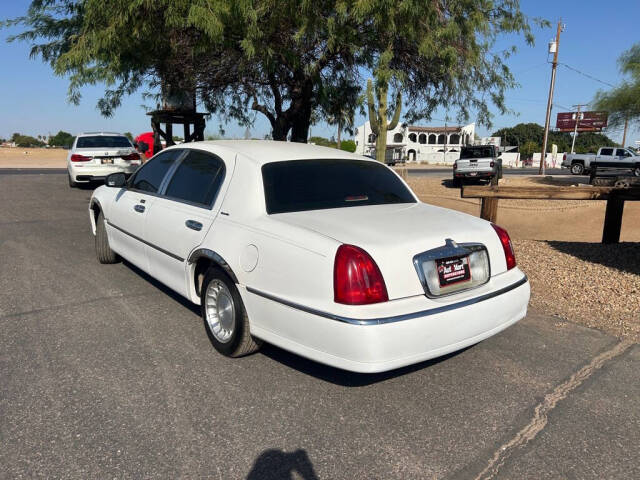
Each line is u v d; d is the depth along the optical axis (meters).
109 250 6.03
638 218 12.79
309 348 3.01
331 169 4.04
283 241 3.18
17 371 3.45
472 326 3.16
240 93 12.02
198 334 4.14
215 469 2.52
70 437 2.74
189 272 4.00
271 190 3.62
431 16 7.92
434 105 10.62
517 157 66.50
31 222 9.18
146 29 7.82
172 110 13.24
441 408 3.13
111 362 3.62
